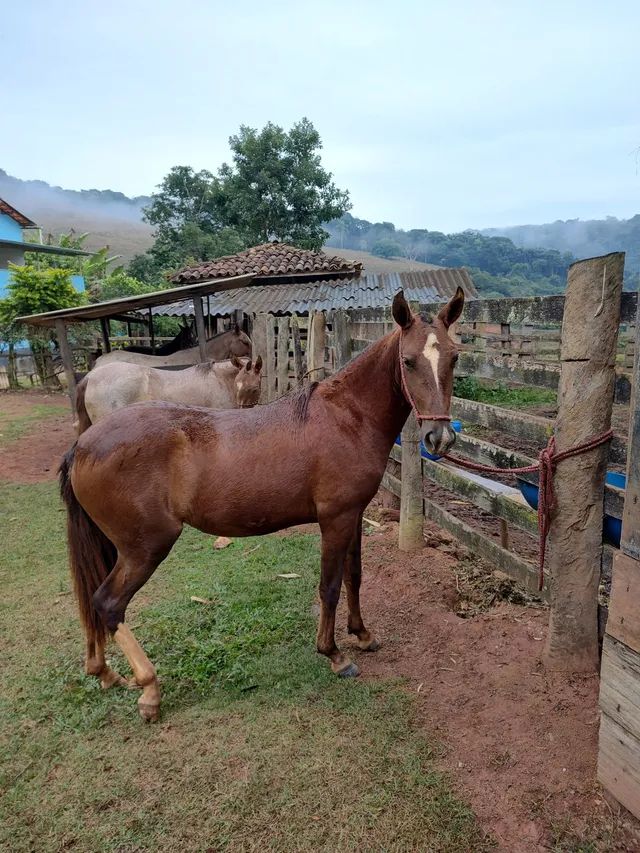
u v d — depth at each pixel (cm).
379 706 272
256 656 317
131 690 291
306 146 2452
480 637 327
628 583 199
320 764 237
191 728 262
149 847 203
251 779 230
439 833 204
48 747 253
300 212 2494
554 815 210
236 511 273
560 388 258
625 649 202
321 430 273
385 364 274
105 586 274
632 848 197
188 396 656
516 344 664
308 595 386
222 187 2536
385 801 217
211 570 433
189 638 337
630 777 204
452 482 400
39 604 386
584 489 261
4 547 492
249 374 638
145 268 2650
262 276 1478
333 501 276
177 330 1977
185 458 266
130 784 231
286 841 203
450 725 259
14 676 304
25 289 1565
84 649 328
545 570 310
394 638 335
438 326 254
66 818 216
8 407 1281
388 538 483
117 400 637
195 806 219
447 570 414
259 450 269
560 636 282
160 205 2656
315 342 674
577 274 243
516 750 241
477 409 361
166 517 266
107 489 259
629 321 246
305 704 276
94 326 1889
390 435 288
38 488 666
